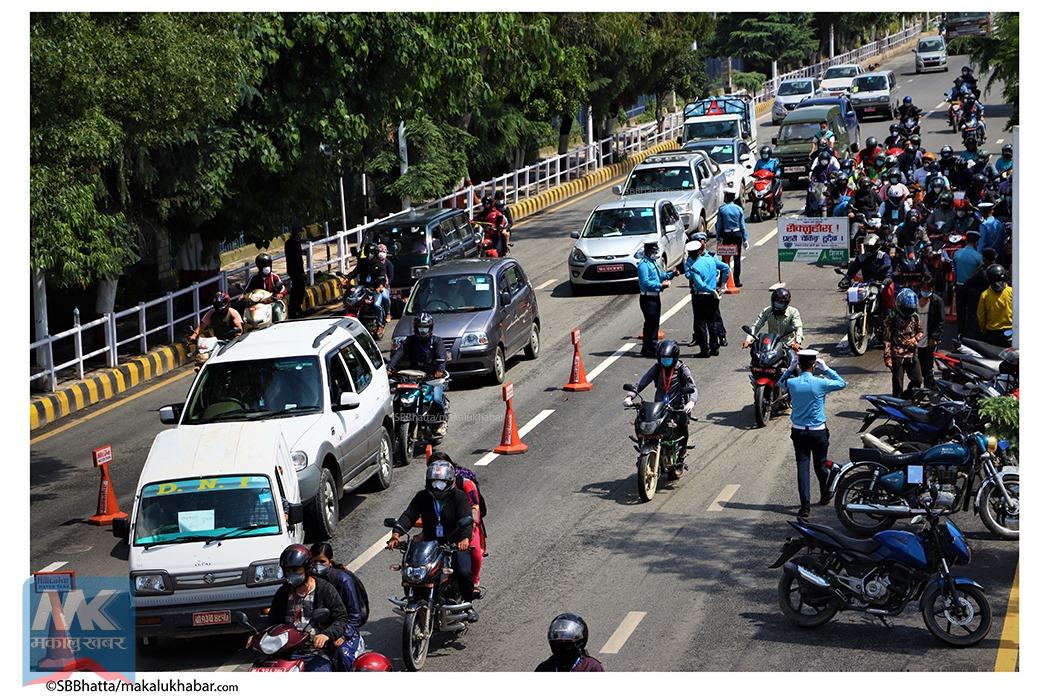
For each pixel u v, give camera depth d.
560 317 40.75
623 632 17.94
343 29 39.28
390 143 55.72
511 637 18.03
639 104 102.12
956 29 115.94
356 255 41.47
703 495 23.92
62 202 25.20
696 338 34.38
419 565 17.16
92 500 25.78
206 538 18.55
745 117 65.38
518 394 32.16
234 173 40.66
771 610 18.58
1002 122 77.19
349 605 15.73
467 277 33.91
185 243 43.56
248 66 35.44
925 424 23.00
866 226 35.97
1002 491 20.84
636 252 42.69
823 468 22.52
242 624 18.03
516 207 61.94
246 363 23.55
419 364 27.86
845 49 134.12
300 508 19.30
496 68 49.72
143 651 18.62
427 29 41.88
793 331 28.31
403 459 27.00
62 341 39.66
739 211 41.53
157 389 34.97
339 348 24.62
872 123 84.19
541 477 25.55
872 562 17.59
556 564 20.81
